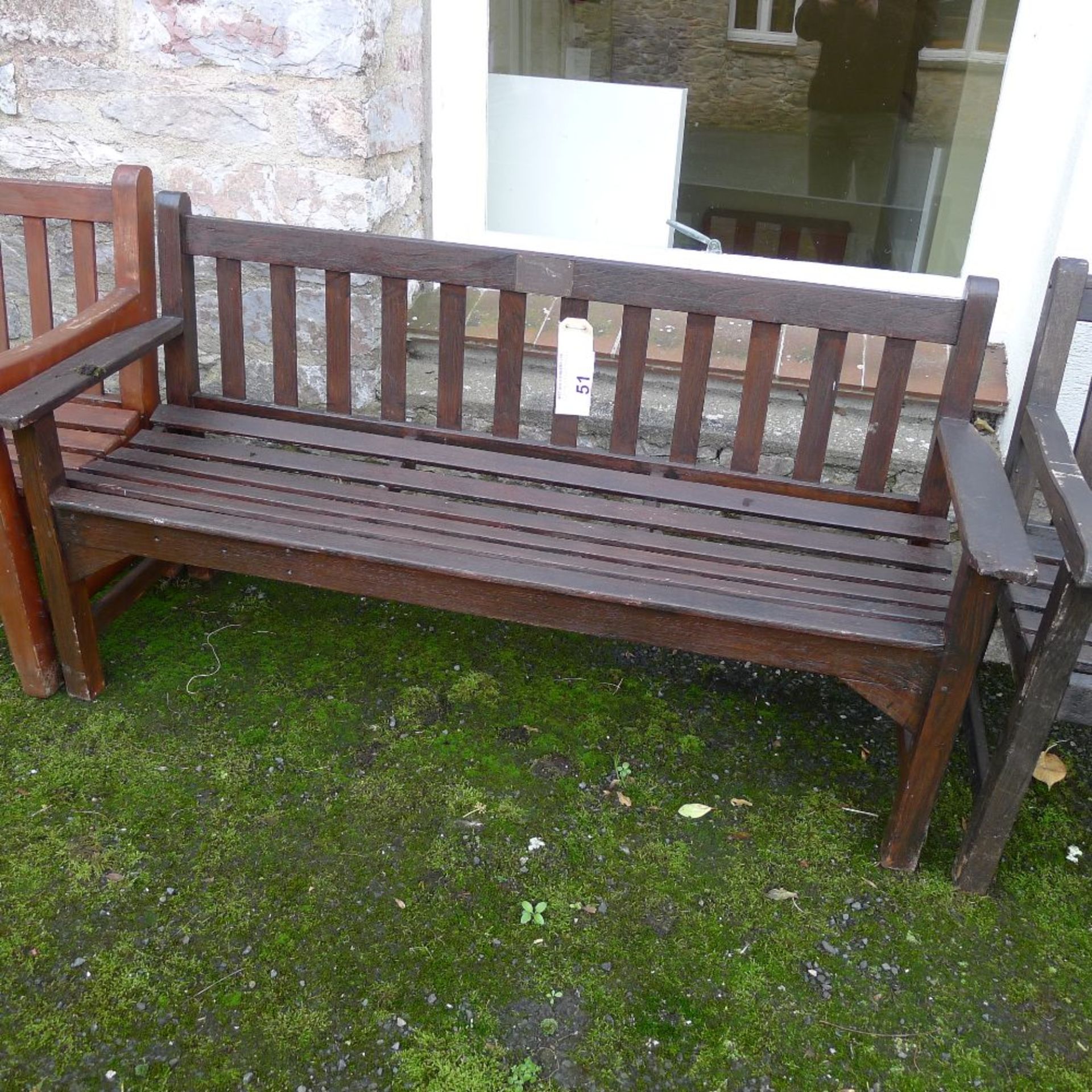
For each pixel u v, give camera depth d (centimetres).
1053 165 259
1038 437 191
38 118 269
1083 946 188
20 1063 160
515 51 319
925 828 195
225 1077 160
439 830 206
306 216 264
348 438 236
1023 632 184
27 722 227
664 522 213
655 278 213
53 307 297
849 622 181
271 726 230
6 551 213
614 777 222
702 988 177
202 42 249
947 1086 163
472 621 272
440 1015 170
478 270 221
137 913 185
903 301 204
